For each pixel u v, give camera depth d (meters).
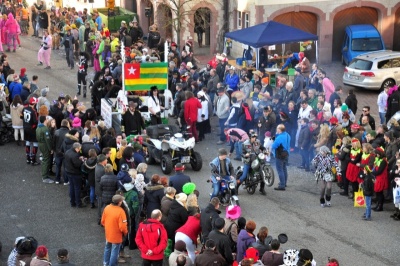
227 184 21.06
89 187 21.86
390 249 18.62
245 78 29.56
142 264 16.70
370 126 24.61
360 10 40.78
